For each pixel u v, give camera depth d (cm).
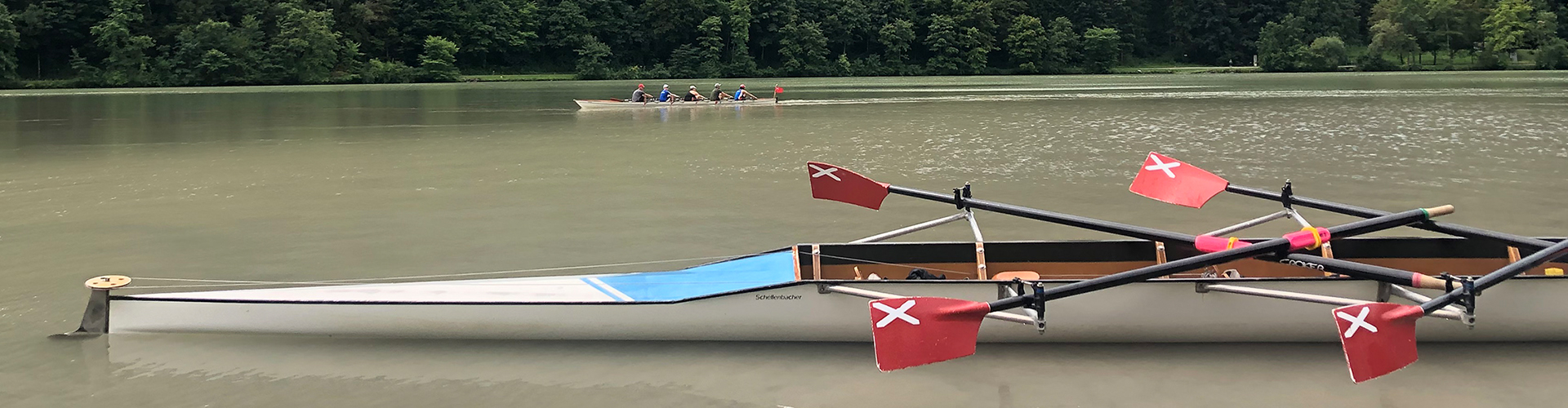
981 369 748
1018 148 2283
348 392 712
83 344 805
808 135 2686
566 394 708
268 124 3256
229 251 1197
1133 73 10094
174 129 3069
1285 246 741
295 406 691
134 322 814
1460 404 686
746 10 9444
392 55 8812
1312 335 773
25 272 1084
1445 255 859
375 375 743
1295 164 1953
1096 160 2034
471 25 8838
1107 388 713
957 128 2852
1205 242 769
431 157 2180
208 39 7544
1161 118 3178
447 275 1071
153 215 1448
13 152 2377
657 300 781
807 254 877
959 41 9994
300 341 805
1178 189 939
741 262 895
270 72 7800
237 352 786
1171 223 1348
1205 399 696
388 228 1330
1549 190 1573
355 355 780
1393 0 10275
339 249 1205
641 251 1190
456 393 711
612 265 1115
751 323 779
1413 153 2091
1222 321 767
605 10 9362
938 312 677
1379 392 707
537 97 5284
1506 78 6800
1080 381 726
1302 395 702
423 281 1045
